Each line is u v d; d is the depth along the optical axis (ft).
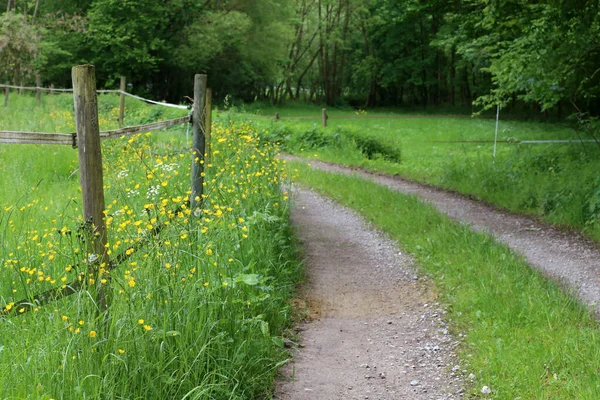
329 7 198.08
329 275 25.89
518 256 26.71
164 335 13.46
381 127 118.73
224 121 59.72
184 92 156.66
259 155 31.53
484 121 134.51
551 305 19.99
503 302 20.39
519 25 45.19
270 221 23.57
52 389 11.55
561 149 48.70
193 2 134.21
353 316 21.56
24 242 18.13
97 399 11.62
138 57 127.95
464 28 51.83
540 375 15.74
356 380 16.67
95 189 14.35
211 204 22.70
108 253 14.62
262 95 197.88
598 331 18.07
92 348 12.51
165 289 14.60
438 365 17.56
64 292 14.24
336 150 69.56
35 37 98.73
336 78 221.46
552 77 45.29
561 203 35.99
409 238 30.45
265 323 16.42
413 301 22.91
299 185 46.96
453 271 24.53
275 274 21.97
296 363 17.52
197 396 12.60
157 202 20.97
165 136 46.68
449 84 196.54
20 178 32.09
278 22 158.51
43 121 52.13
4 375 11.55
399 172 58.18
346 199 40.91
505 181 45.01
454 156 71.05
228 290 16.24
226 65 155.43
